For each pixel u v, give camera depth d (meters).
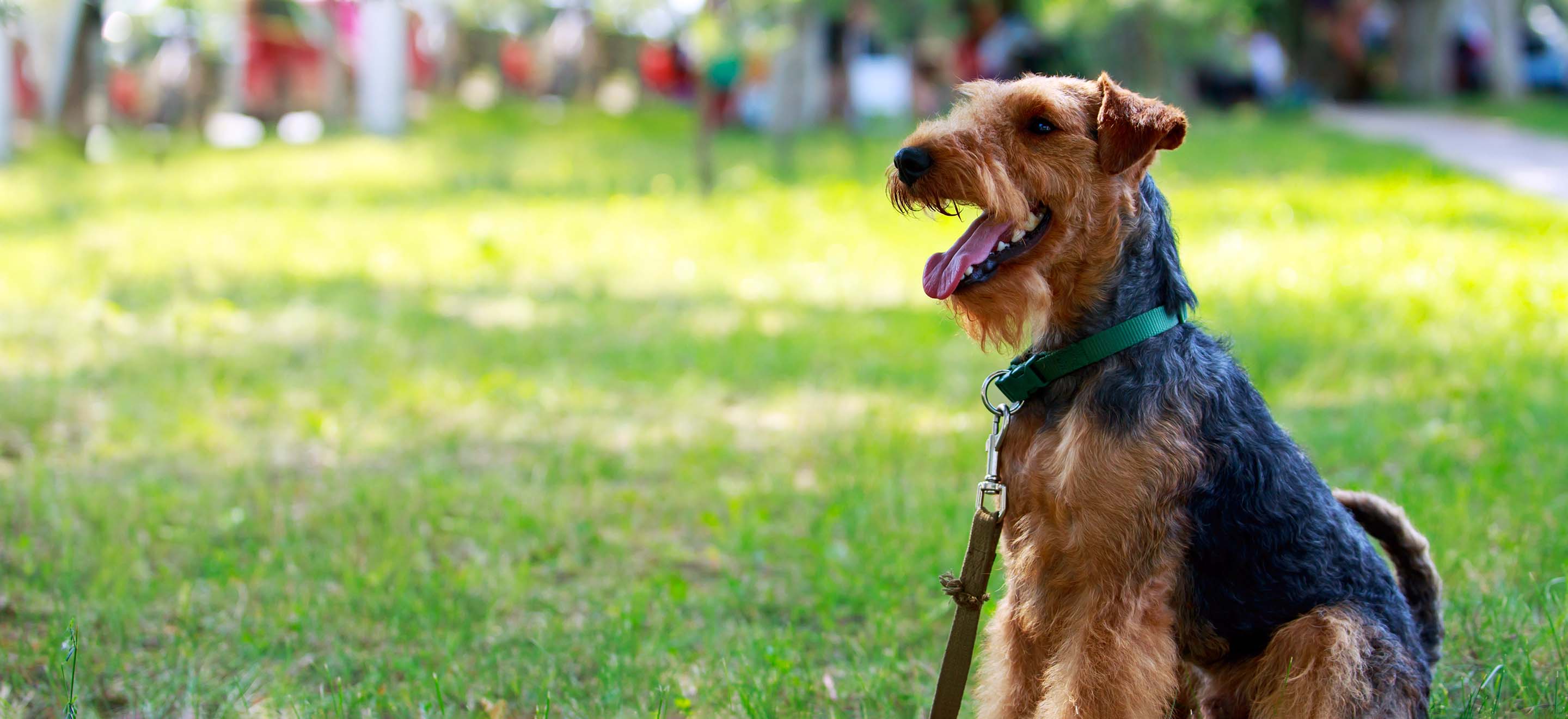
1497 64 32.22
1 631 4.15
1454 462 5.73
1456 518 4.86
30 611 4.29
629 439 6.81
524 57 37.66
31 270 11.29
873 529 5.24
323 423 6.95
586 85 36.03
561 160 21.17
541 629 4.30
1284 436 3.34
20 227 14.15
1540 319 8.45
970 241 3.35
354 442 6.65
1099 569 3.07
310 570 4.79
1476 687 3.68
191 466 6.21
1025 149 3.31
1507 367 7.29
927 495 5.64
